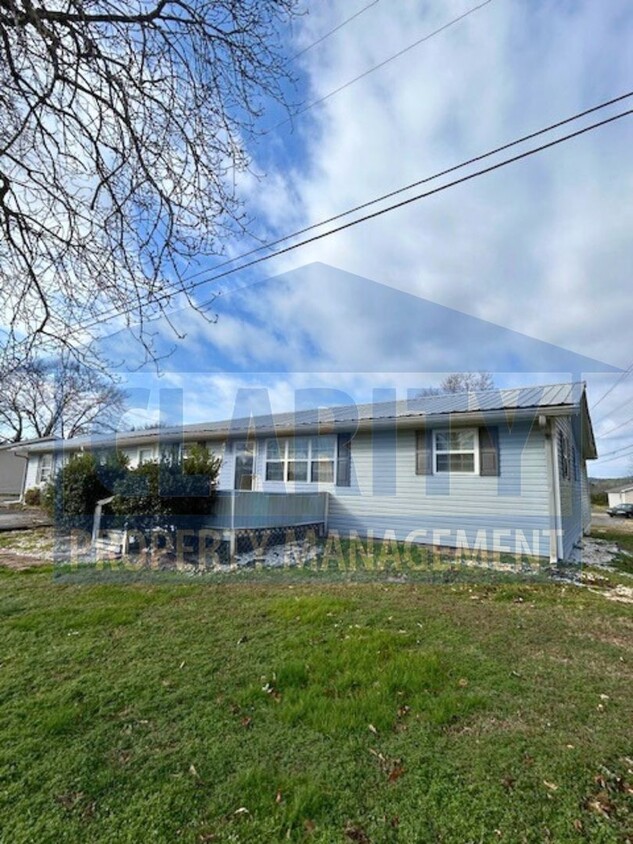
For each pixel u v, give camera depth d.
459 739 2.38
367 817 1.84
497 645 3.72
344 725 2.47
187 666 3.21
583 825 1.81
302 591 5.43
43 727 2.42
